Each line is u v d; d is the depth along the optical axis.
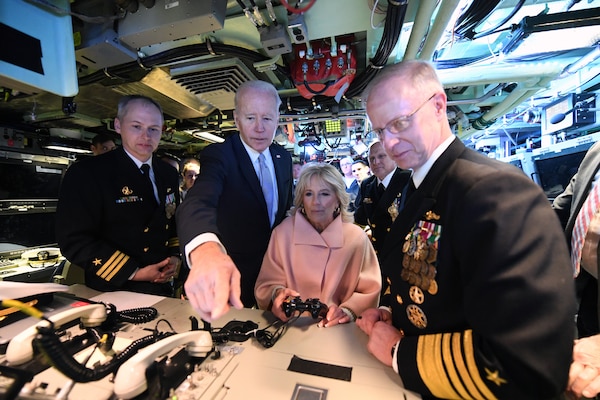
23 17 0.98
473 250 0.50
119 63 1.57
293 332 0.83
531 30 1.49
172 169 1.73
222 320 0.90
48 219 3.08
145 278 1.31
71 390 0.55
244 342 0.77
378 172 2.35
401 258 0.71
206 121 2.98
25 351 0.61
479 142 4.91
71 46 1.13
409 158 0.68
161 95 2.26
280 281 1.19
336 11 1.31
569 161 2.64
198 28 1.28
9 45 0.95
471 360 0.50
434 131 0.66
